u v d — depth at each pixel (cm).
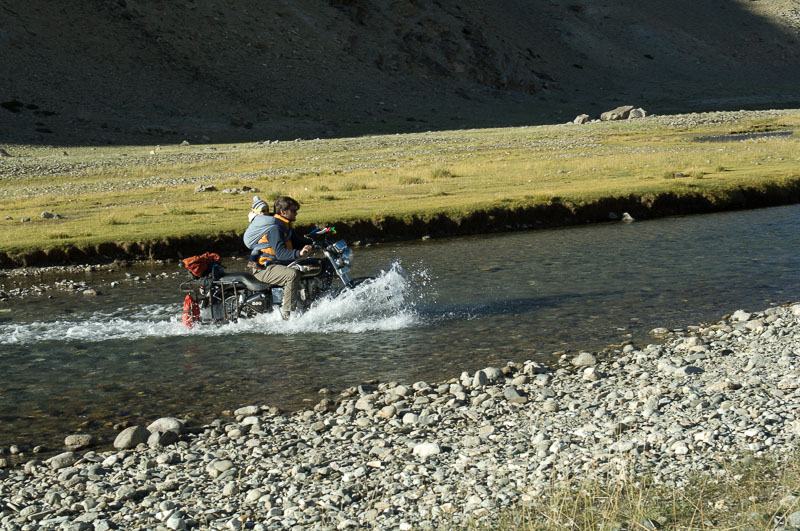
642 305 1127
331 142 6750
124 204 2727
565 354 898
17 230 2017
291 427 696
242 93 11069
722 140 5084
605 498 479
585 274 1379
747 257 1470
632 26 17950
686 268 1389
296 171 4094
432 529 457
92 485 574
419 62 13538
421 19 14262
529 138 6216
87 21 11494
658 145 4822
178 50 11638
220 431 696
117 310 1225
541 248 1706
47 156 6034
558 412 695
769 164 3092
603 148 4784
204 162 4969
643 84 15425
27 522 516
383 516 488
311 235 1106
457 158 4531
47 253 1720
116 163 4978
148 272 1617
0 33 10312
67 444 676
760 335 924
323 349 956
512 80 13962
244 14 13038
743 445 567
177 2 12531
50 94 9531
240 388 822
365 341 987
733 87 15338
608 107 13162
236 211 2333
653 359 858
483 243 1841
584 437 620
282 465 599
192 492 554
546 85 14412
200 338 1027
